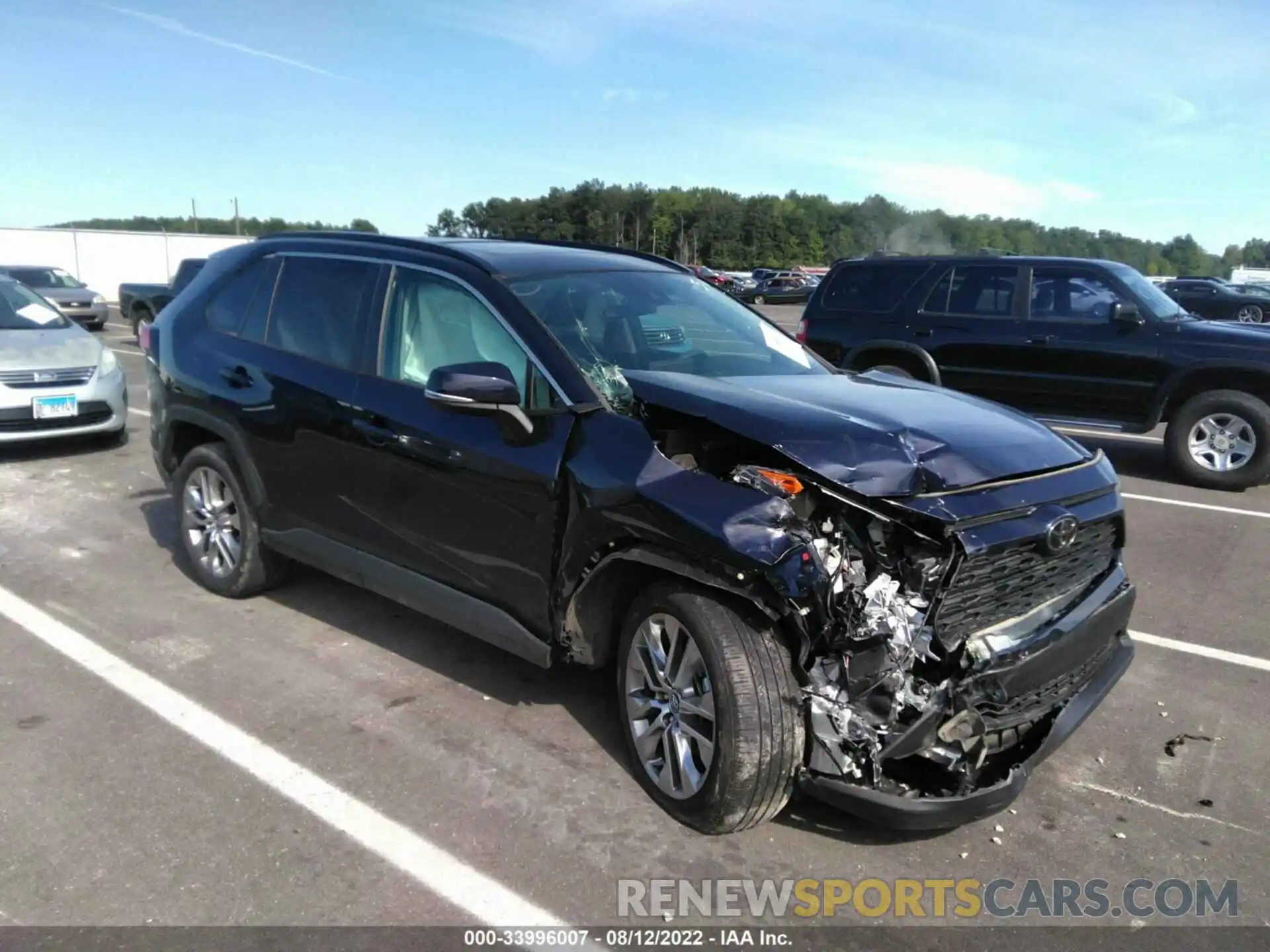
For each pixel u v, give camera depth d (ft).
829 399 11.30
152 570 18.33
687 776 10.18
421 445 12.41
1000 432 10.85
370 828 10.19
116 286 130.21
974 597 9.59
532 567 11.36
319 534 14.46
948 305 31.68
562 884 9.40
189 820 10.25
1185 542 22.02
